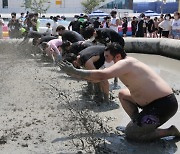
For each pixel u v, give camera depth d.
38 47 12.52
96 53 6.17
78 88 7.64
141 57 13.59
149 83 4.39
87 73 4.21
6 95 7.05
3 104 6.39
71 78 8.75
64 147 4.46
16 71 9.69
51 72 9.54
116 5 57.19
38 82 8.28
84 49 6.35
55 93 7.21
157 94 4.36
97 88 6.69
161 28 16.30
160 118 4.42
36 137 4.80
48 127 5.19
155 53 14.43
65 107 6.22
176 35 14.83
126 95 4.80
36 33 12.71
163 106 4.35
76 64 6.18
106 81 6.36
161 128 5.08
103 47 6.30
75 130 5.07
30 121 5.46
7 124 5.32
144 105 4.50
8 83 8.14
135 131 4.56
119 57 4.55
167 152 4.35
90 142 4.60
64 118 5.60
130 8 57.78
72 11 57.84
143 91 4.40
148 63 11.95
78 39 8.59
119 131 5.04
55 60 10.09
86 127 5.12
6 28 19.34
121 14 45.81
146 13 39.16
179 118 5.64
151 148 4.46
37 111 5.99
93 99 6.71
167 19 15.50
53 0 57.00
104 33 7.64
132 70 4.37
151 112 4.40
